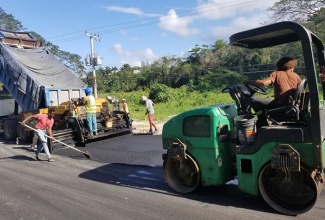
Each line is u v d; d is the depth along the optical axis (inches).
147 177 249.4
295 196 168.9
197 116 193.9
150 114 499.5
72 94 460.4
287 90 175.6
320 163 152.3
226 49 1617.9
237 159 178.9
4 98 499.8
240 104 188.2
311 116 152.8
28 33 521.0
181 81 1808.6
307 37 151.6
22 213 184.2
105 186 230.5
